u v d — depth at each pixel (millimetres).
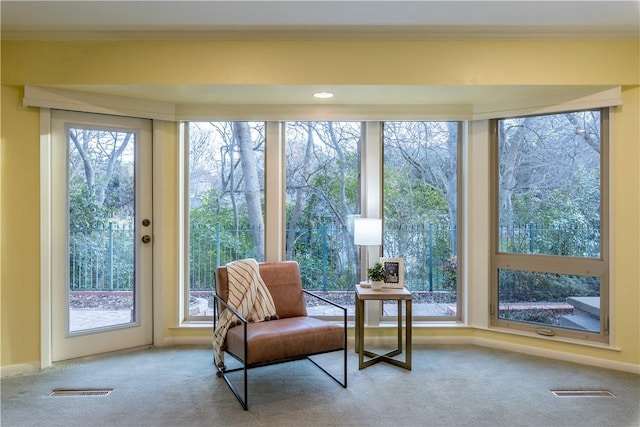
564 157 3348
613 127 3104
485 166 3578
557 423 2309
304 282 3799
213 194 3754
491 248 3607
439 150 3779
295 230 3791
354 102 3500
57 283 3197
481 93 3240
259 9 2689
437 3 2621
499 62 3039
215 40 3027
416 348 3512
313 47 3039
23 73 2973
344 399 2590
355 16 2795
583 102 3145
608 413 2418
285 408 2473
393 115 3564
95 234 3389
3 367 2963
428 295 3793
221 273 3031
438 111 3572
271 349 2549
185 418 2357
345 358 2775
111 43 3006
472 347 3551
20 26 2893
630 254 3057
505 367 3104
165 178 3600
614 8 2672
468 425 2289
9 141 2992
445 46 3047
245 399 2447
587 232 3268
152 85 3035
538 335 3373
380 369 3066
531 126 3467
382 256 3779
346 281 3793
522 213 3512
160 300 3568
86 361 3227
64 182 3232
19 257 3029
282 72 3033
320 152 3791
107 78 3002
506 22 2883
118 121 3422
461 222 3762
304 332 2672
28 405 2508
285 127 3779
